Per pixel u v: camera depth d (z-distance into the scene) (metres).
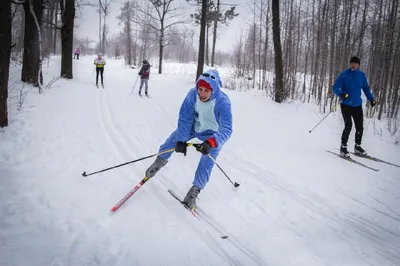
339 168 5.11
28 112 6.32
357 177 4.75
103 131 5.95
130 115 7.56
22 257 2.32
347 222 3.43
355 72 5.65
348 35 13.72
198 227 3.02
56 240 2.58
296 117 8.89
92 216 2.99
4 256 2.31
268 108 9.75
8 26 4.74
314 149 6.11
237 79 18.73
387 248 2.98
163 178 4.07
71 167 4.07
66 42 12.22
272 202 3.72
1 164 3.91
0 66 4.95
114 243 2.63
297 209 3.61
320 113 9.70
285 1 17.59
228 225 3.12
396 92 9.95
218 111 3.19
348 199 3.98
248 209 3.49
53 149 4.63
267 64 21.45
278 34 10.78
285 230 3.14
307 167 5.04
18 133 5.09
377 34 12.88
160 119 7.50
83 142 5.14
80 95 9.30
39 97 7.85
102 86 11.77
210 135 3.51
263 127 7.54
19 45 21.31
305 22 18.42
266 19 18.05
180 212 3.25
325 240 3.03
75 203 3.19
